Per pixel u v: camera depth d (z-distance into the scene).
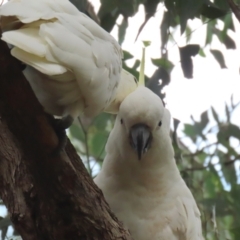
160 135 7.28
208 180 11.45
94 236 6.16
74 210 6.04
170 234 7.50
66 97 5.46
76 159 6.02
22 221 6.30
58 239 6.21
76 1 7.93
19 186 6.39
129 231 7.07
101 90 5.55
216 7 8.34
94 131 11.74
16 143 5.80
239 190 10.86
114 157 7.57
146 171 7.47
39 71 5.09
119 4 7.99
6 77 5.14
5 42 5.02
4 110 5.33
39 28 5.00
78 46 5.15
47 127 5.46
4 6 5.09
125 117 7.13
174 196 7.60
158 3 8.30
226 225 10.98
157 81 9.00
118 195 7.57
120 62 6.14
